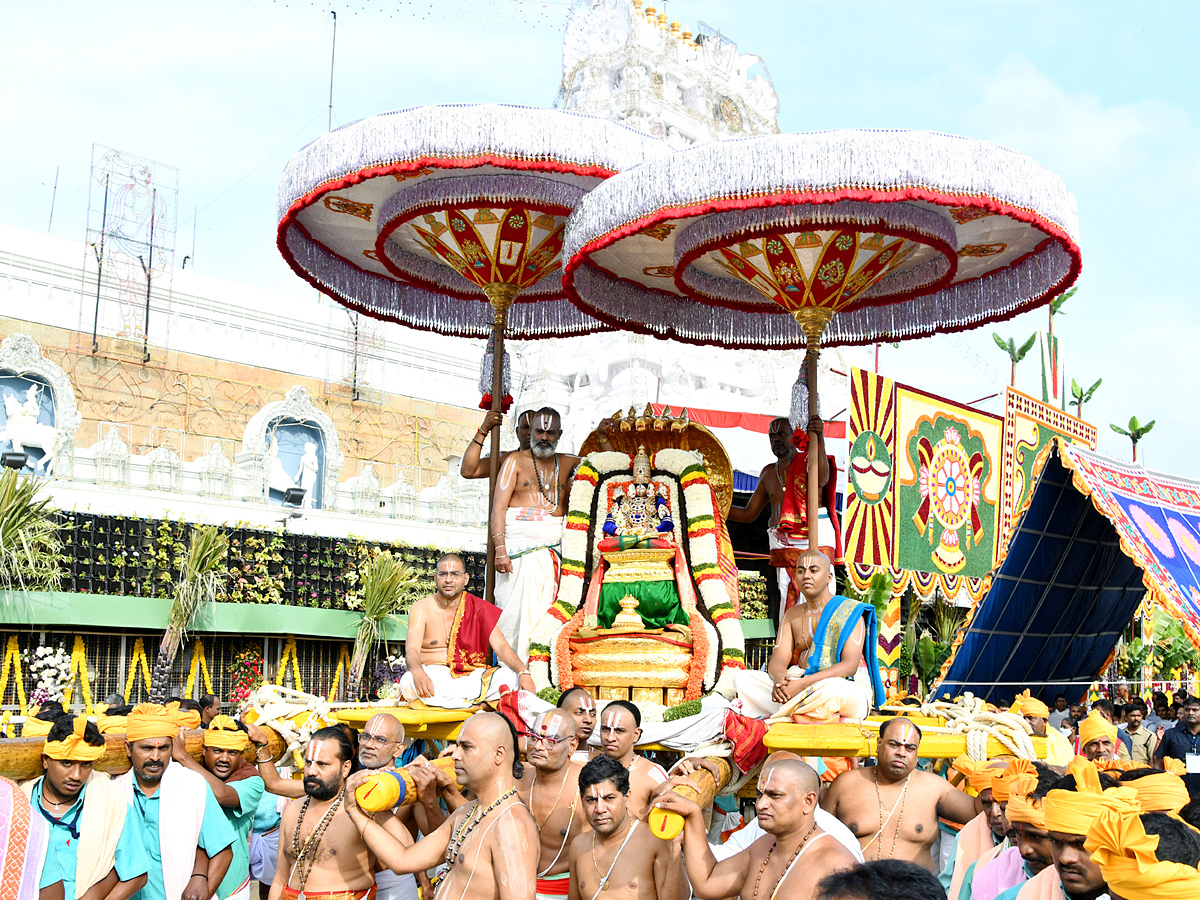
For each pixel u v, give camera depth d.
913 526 13.66
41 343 21.55
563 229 7.85
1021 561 11.82
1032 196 6.32
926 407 14.09
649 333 8.99
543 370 26.88
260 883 6.91
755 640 19.23
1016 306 8.02
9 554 14.02
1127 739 10.71
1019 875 4.04
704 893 4.33
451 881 4.46
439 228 7.91
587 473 7.49
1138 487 11.58
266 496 21.20
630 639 6.73
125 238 23.06
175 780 5.17
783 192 6.02
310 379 25.47
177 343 23.61
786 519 7.91
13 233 21.53
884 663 13.62
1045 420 16.09
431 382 27.53
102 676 15.54
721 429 14.09
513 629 7.53
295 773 6.73
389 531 21.52
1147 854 2.51
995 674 12.41
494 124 6.81
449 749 5.88
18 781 4.98
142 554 15.91
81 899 4.78
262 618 16.70
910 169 5.98
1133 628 17.17
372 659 18.50
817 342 7.71
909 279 8.16
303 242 8.46
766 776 4.03
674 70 33.00
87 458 18.77
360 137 6.97
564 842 5.27
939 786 5.39
